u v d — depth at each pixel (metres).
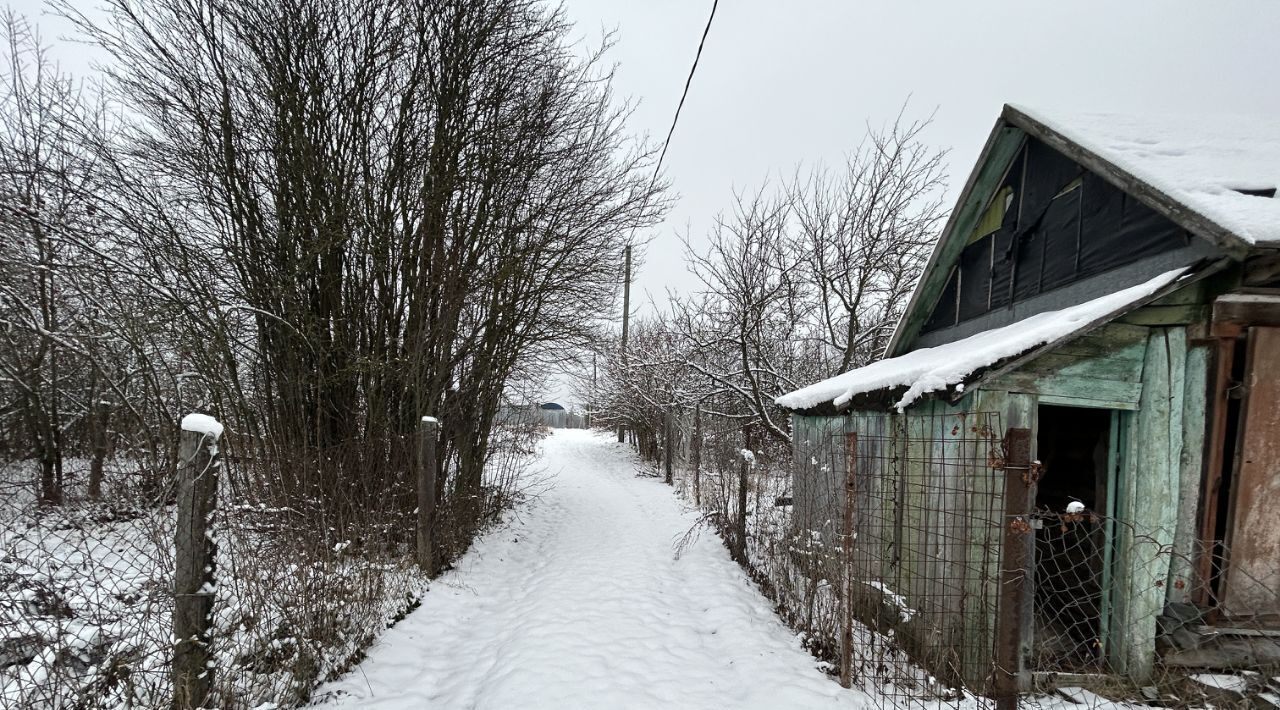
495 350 8.48
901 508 4.39
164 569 2.82
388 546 5.55
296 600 3.56
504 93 8.21
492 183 8.09
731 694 3.54
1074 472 5.62
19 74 6.57
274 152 6.71
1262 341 3.33
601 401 22.27
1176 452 3.47
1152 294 3.29
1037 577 5.27
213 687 2.73
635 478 14.54
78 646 2.81
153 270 6.01
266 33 6.73
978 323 6.18
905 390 4.04
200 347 6.18
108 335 5.31
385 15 7.29
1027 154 5.35
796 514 5.81
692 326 12.72
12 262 5.16
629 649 4.14
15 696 2.55
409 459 6.43
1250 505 3.38
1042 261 5.07
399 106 7.67
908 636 4.02
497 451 10.02
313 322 6.79
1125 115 5.06
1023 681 3.32
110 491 3.54
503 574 6.38
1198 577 3.42
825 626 4.06
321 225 6.85
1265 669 3.27
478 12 7.89
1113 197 4.21
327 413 6.98
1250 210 3.22
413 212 7.64
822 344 13.16
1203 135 4.61
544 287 8.57
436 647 4.36
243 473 5.41
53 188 5.78
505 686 3.52
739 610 4.93
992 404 3.48
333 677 3.58
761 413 10.06
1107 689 3.35
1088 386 3.53
